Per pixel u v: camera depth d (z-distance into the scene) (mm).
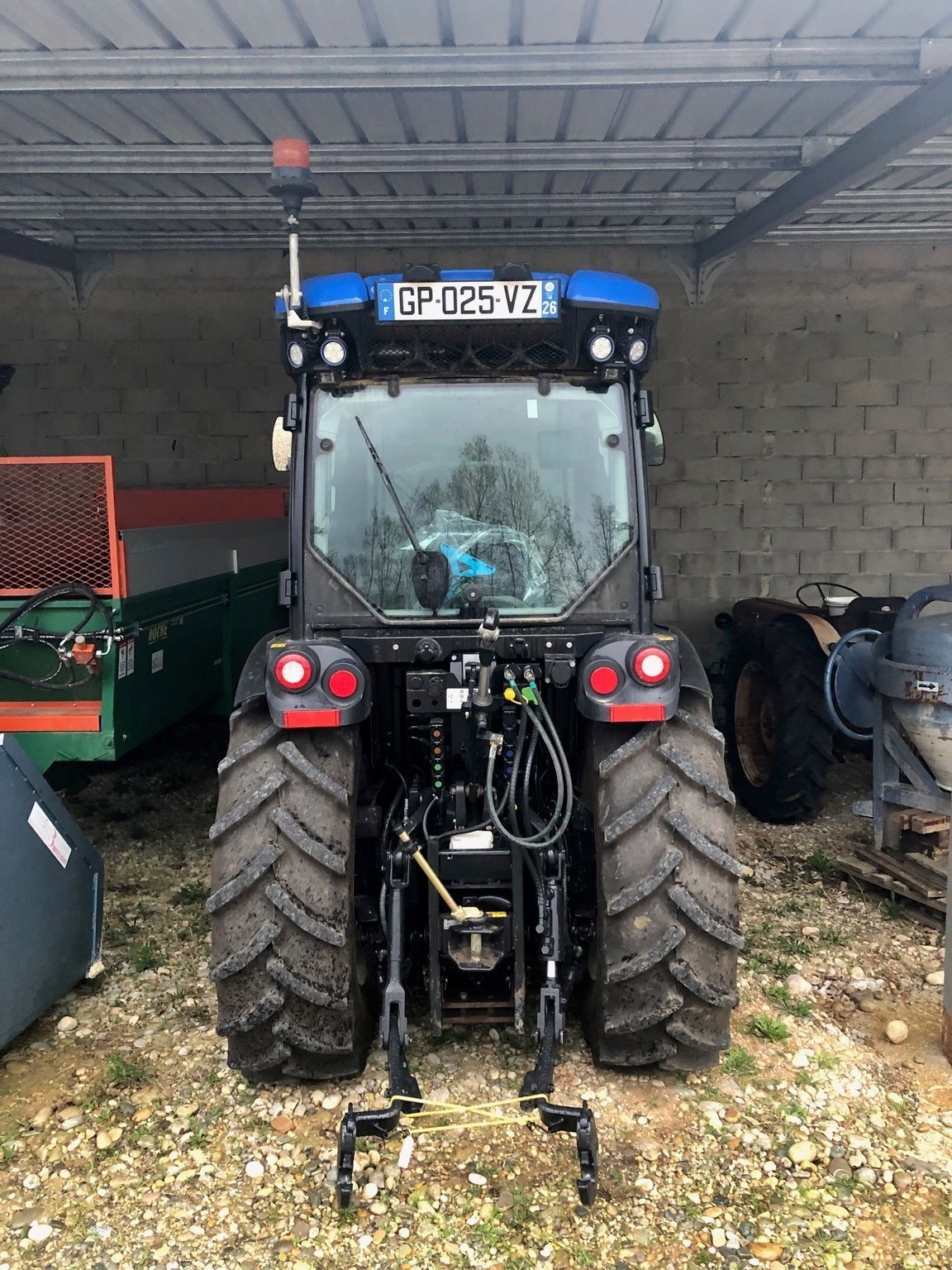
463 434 2799
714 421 7090
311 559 2752
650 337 2738
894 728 4195
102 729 3658
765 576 7234
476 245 6758
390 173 5180
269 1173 2461
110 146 4832
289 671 2551
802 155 4883
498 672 2758
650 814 2551
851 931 3832
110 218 5887
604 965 2561
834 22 3625
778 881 4320
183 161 5020
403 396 2791
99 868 3488
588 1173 2258
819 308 6977
